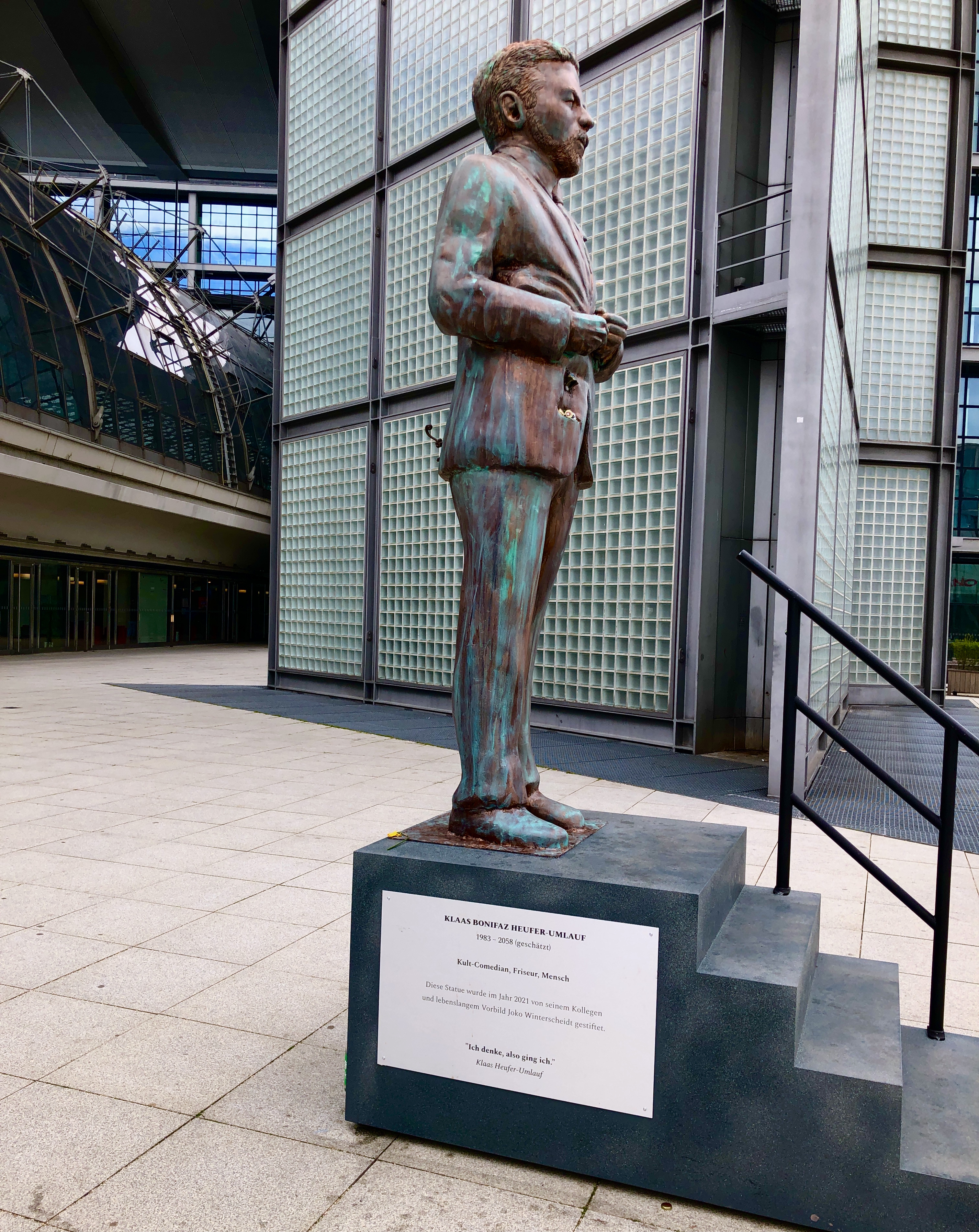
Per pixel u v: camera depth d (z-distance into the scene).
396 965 2.39
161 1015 3.06
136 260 30.42
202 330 32.88
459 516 2.65
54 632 26.20
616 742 9.70
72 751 8.69
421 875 2.37
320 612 14.19
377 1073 2.41
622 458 9.78
